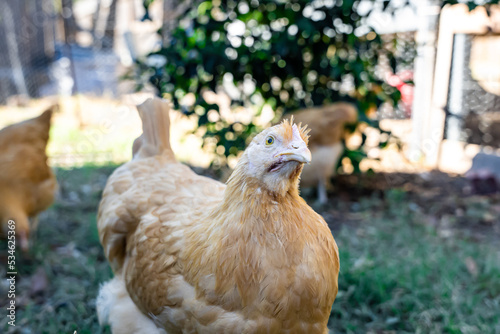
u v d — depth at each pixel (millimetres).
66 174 6629
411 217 5402
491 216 5418
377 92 6023
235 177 2008
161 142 3045
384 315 3479
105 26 12180
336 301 3561
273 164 1840
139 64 5809
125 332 2529
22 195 4090
